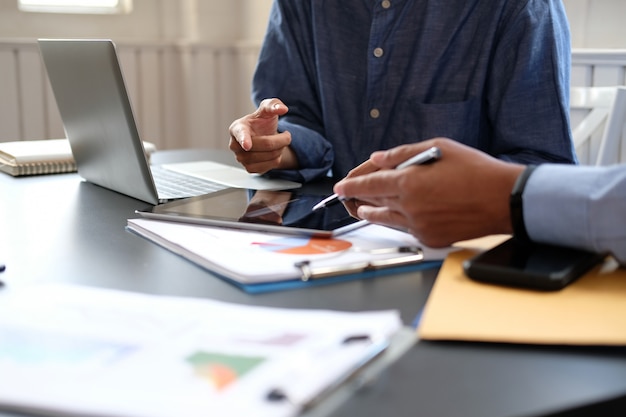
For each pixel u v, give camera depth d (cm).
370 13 131
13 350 45
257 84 141
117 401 38
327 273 62
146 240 77
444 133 125
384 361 45
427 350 47
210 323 49
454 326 49
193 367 42
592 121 162
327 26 133
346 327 48
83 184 115
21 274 65
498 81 121
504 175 67
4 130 241
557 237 64
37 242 77
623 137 180
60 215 91
